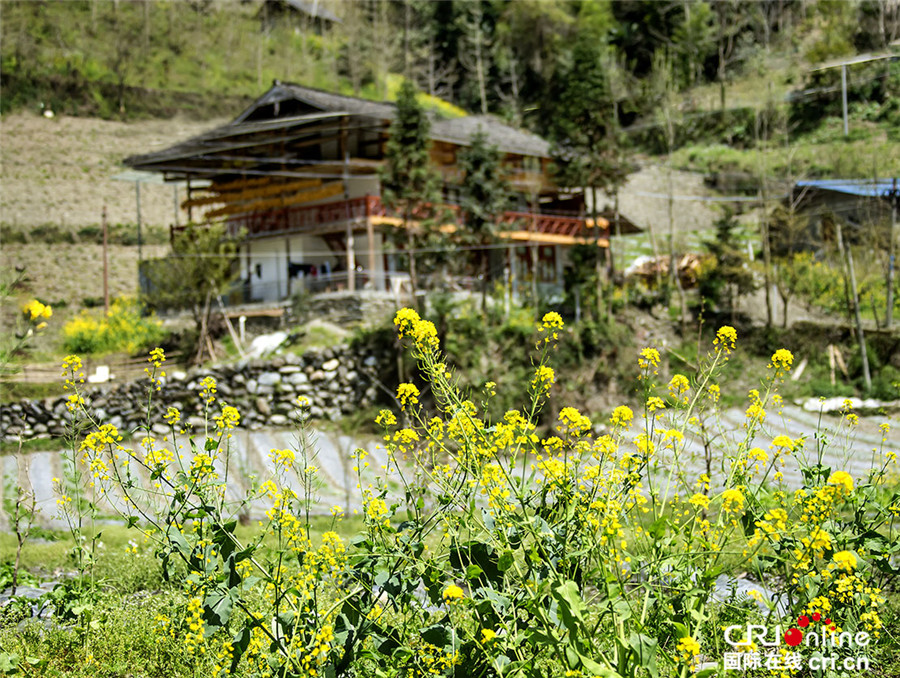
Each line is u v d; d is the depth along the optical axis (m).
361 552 4.54
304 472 4.96
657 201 43.97
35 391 22.91
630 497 4.50
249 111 31.67
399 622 5.25
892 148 37.19
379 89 69.94
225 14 66.81
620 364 24.66
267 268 30.39
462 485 4.55
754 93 50.28
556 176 30.05
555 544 4.29
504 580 4.28
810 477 4.95
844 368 25.20
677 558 4.29
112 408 23.05
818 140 43.19
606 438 4.50
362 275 27.61
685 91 55.84
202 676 5.16
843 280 29.94
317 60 71.62
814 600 4.60
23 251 37.22
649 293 31.92
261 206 30.23
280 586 4.58
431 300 24.89
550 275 34.28
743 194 42.66
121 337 27.30
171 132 50.75
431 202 26.05
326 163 28.83
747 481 4.82
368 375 23.77
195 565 4.48
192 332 27.17
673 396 5.23
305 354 23.75
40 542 11.95
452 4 72.25
